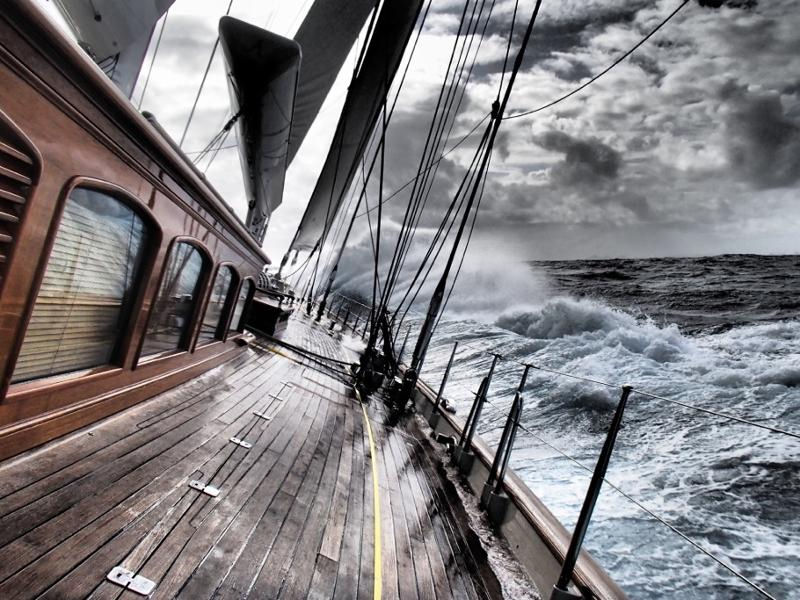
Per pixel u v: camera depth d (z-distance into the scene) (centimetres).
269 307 1047
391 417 802
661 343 2580
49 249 215
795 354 2364
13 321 209
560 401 1919
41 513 220
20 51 167
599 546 936
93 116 220
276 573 260
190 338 498
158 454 331
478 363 2523
